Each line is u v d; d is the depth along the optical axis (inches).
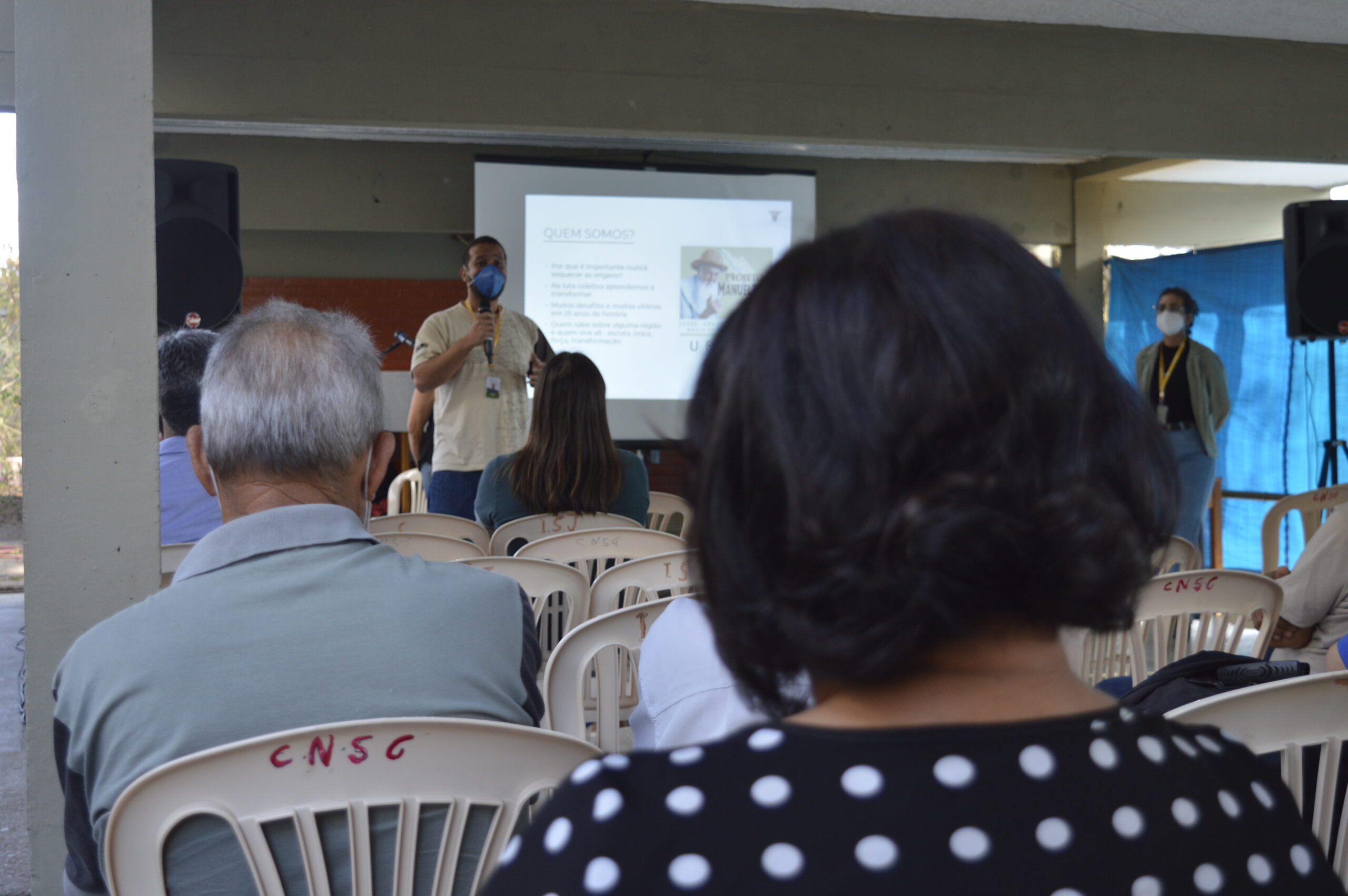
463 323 189.0
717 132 199.0
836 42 202.1
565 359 115.9
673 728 48.6
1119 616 16.3
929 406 15.6
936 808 15.7
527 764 38.1
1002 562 15.3
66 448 68.7
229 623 37.9
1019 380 15.9
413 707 38.4
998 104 207.9
